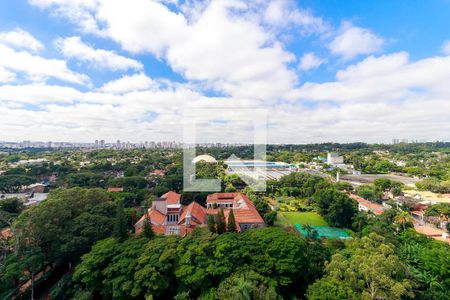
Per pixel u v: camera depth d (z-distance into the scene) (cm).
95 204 3772
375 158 16988
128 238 2855
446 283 2512
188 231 3397
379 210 5959
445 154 17350
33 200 6006
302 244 2656
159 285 2202
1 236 2966
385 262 2112
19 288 2597
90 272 2373
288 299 2341
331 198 5447
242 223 3931
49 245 2928
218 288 2150
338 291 2005
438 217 5522
